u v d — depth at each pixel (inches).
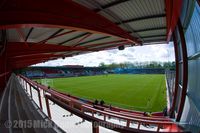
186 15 284.7
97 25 318.7
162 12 306.7
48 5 232.4
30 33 401.1
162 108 698.8
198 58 244.7
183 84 296.7
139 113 553.0
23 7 216.5
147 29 417.1
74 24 274.2
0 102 226.1
